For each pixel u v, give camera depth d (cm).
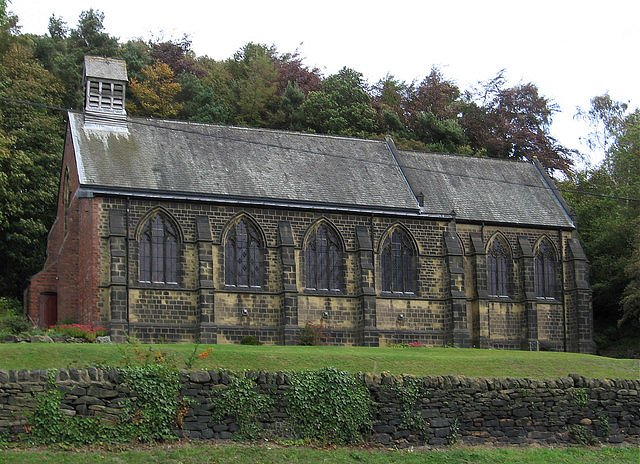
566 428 4356
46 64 10294
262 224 6569
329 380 3972
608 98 11125
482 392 4222
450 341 6938
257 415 3828
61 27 11550
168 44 12431
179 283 6266
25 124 8338
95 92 6738
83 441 3525
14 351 3925
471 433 4159
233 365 4134
